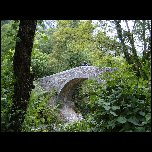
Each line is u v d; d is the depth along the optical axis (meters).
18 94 3.43
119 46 6.52
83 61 17.62
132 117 3.48
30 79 3.56
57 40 17.03
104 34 8.24
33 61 15.60
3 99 3.28
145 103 3.53
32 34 3.53
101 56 8.90
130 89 3.59
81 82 15.66
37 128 4.04
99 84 4.00
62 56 17.62
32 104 3.76
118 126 3.59
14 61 3.48
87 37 10.98
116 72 3.87
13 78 3.42
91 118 3.89
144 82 3.57
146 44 4.29
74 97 16.03
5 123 3.23
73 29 12.40
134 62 4.36
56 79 15.44
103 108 3.65
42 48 18.47
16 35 3.34
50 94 14.95
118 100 3.61
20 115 3.40
